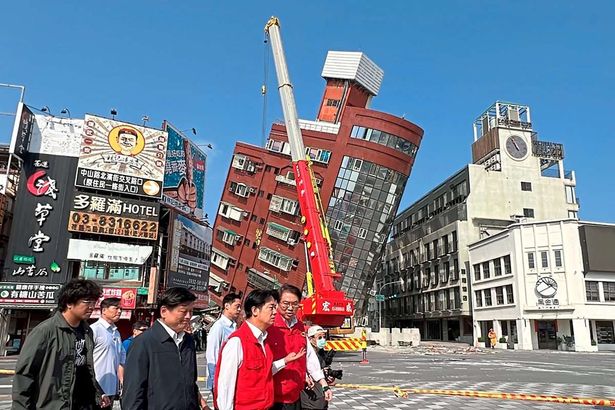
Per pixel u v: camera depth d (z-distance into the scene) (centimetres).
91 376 433
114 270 2966
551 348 4162
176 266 3331
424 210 6594
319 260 2022
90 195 2978
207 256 3853
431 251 6119
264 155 4797
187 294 415
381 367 2105
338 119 5266
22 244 2791
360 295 4491
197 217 3906
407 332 4291
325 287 1945
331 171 4550
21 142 2847
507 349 4222
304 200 2189
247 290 4662
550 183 5634
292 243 4544
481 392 1177
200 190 3984
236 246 4766
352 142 4562
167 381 389
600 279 4088
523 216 5216
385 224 4559
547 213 5531
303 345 513
